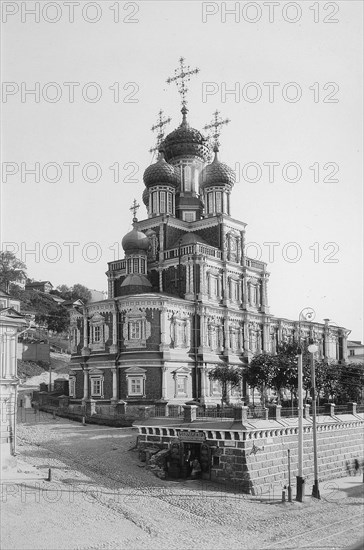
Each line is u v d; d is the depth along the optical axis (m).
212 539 35.22
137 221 86.81
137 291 79.69
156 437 49.62
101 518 36.62
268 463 47.22
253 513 40.44
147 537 34.72
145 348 71.56
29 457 47.41
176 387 71.81
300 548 33.62
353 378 75.94
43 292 153.50
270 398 83.75
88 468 46.41
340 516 40.75
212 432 46.38
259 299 88.81
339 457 57.47
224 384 73.88
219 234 83.69
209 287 79.31
